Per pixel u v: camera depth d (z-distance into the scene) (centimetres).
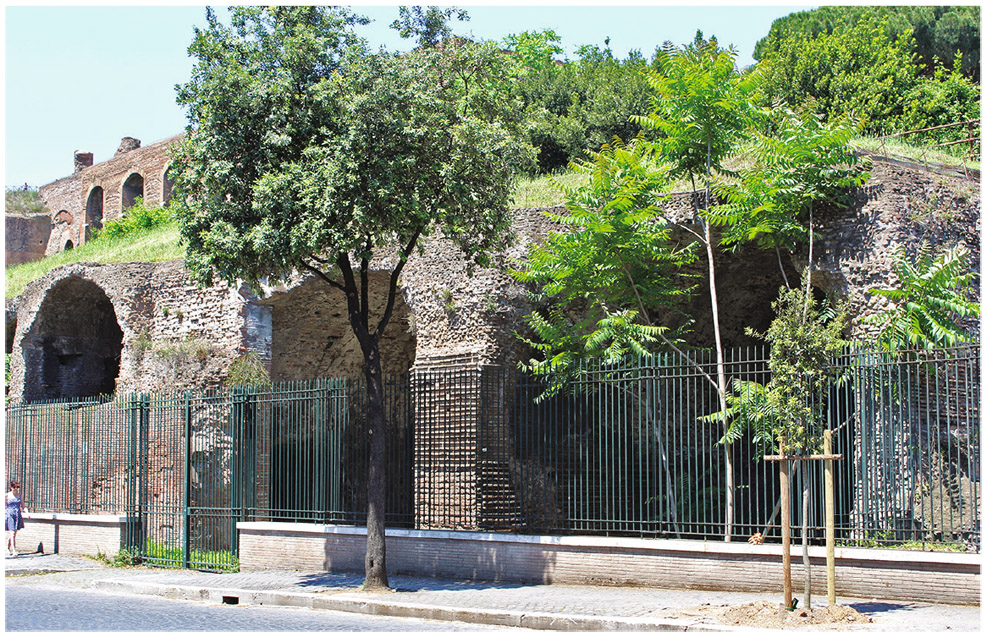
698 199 1645
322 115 1333
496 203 1395
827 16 3966
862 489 1128
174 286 2342
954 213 1511
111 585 1453
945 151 2208
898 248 1380
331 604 1214
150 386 2258
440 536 1425
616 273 1547
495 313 1780
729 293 1991
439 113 1320
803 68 3453
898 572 1062
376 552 1302
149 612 1172
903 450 1110
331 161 1252
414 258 1911
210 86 1316
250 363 2120
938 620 930
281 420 1662
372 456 1338
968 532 1063
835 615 938
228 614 1159
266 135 1309
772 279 1938
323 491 1568
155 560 1738
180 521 1892
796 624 917
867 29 3538
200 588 1352
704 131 1472
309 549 1559
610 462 1389
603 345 1523
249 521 1659
